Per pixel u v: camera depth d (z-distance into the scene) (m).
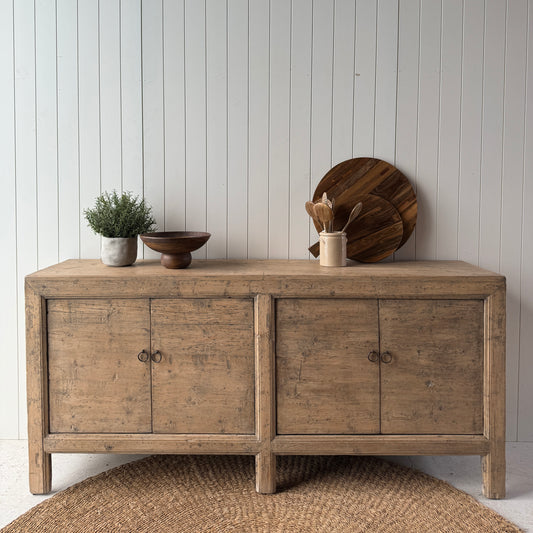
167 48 2.89
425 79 2.88
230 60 2.88
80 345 2.46
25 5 2.88
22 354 3.00
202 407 2.46
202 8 2.87
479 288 2.39
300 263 2.77
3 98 2.92
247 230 2.95
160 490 2.49
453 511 2.32
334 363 2.44
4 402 3.00
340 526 2.22
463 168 2.91
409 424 2.45
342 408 2.45
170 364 2.45
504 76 2.87
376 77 2.88
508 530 2.19
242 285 2.41
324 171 2.92
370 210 2.82
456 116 2.89
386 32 2.86
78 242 2.97
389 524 2.23
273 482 2.46
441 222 2.93
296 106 2.89
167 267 2.59
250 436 2.46
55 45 2.89
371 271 2.51
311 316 2.43
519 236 2.92
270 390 2.43
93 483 2.55
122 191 2.94
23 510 2.36
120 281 2.42
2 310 2.99
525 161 2.90
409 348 2.43
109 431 2.48
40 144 2.93
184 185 2.94
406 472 2.66
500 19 2.85
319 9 2.86
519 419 2.99
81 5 2.88
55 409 2.48
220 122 2.91
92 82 2.91
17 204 2.96
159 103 2.91
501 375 2.41
